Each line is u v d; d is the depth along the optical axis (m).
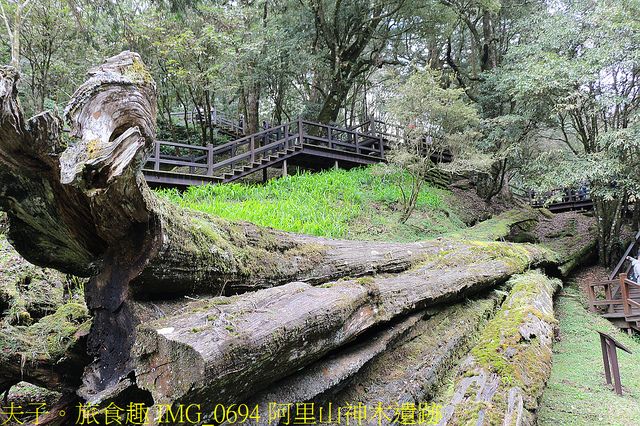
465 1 14.36
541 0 14.25
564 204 15.41
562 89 8.39
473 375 2.79
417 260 5.00
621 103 8.18
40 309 3.18
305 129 15.38
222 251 2.61
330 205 8.66
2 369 2.26
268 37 12.45
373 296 3.01
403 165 9.44
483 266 5.32
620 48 7.38
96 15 9.62
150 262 2.09
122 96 1.74
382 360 3.22
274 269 3.14
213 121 15.65
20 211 1.96
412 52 20.84
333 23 13.34
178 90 13.17
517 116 9.91
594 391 4.04
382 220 8.73
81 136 1.62
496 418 2.26
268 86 14.40
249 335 1.88
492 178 12.82
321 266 3.69
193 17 11.88
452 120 9.27
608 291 6.85
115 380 2.18
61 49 10.83
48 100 10.90
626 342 5.88
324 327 2.36
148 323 1.86
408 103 9.02
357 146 12.43
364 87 21.52
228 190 8.64
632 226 10.24
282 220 6.40
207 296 2.63
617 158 7.99
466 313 4.57
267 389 2.28
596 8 7.95
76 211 2.02
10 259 3.43
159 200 2.23
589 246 9.55
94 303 2.36
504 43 16.23
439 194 12.07
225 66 11.85
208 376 1.64
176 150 13.65
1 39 9.38
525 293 4.79
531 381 2.71
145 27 10.62
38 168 1.82
